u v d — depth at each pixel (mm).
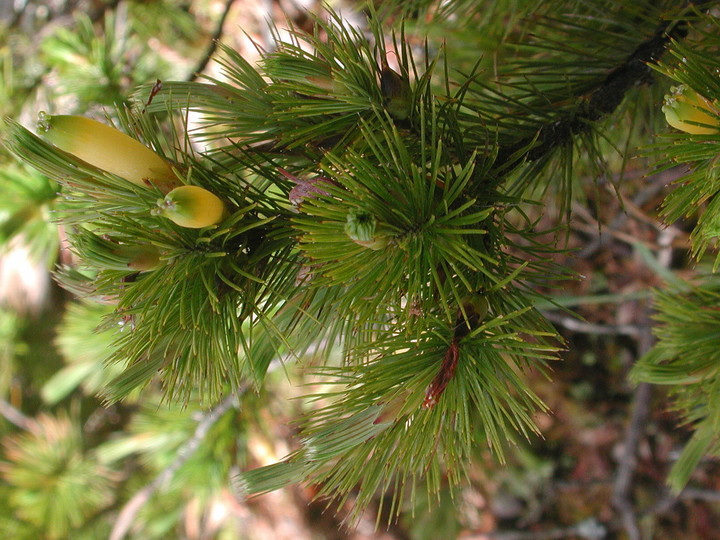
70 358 444
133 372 190
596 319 660
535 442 718
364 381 187
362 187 174
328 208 172
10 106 423
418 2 294
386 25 344
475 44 344
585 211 476
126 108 194
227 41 565
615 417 700
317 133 201
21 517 629
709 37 214
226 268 196
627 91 266
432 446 189
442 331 190
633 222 549
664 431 673
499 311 193
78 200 201
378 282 183
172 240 187
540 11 300
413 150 205
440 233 181
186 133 196
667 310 250
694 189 179
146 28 520
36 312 744
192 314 181
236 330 191
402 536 725
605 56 280
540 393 709
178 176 182
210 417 409
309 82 194
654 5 280
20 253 682
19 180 323
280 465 190
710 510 662
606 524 687
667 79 255
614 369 702
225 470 442
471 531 701
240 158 212
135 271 186
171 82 207
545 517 710
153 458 506
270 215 203
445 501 608
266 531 728
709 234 176
